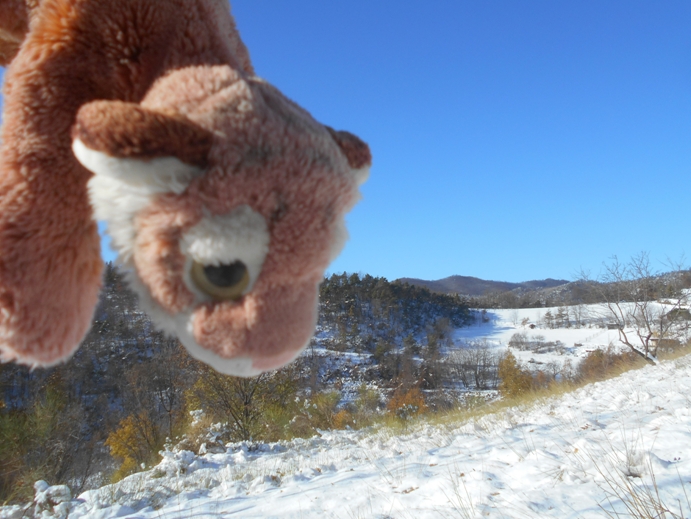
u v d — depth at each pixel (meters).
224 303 0.76
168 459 10.17
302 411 16.75
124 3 0.92
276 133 0.76
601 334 73.19
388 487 5.63
